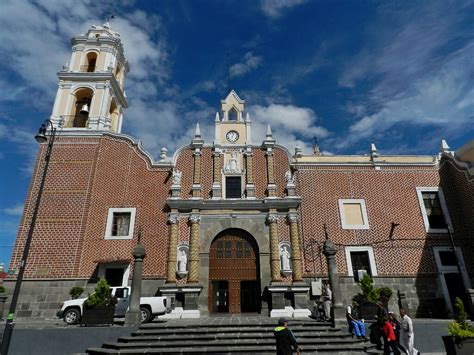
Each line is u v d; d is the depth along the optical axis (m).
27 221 21.23
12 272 20.06
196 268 20.77
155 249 21.42
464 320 11.40
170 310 19.11
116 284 20.59
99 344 13.96
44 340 13.93
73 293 19.47
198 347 12.83
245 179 23.53
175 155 23.97
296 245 21.27
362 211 23.00
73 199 21.86
